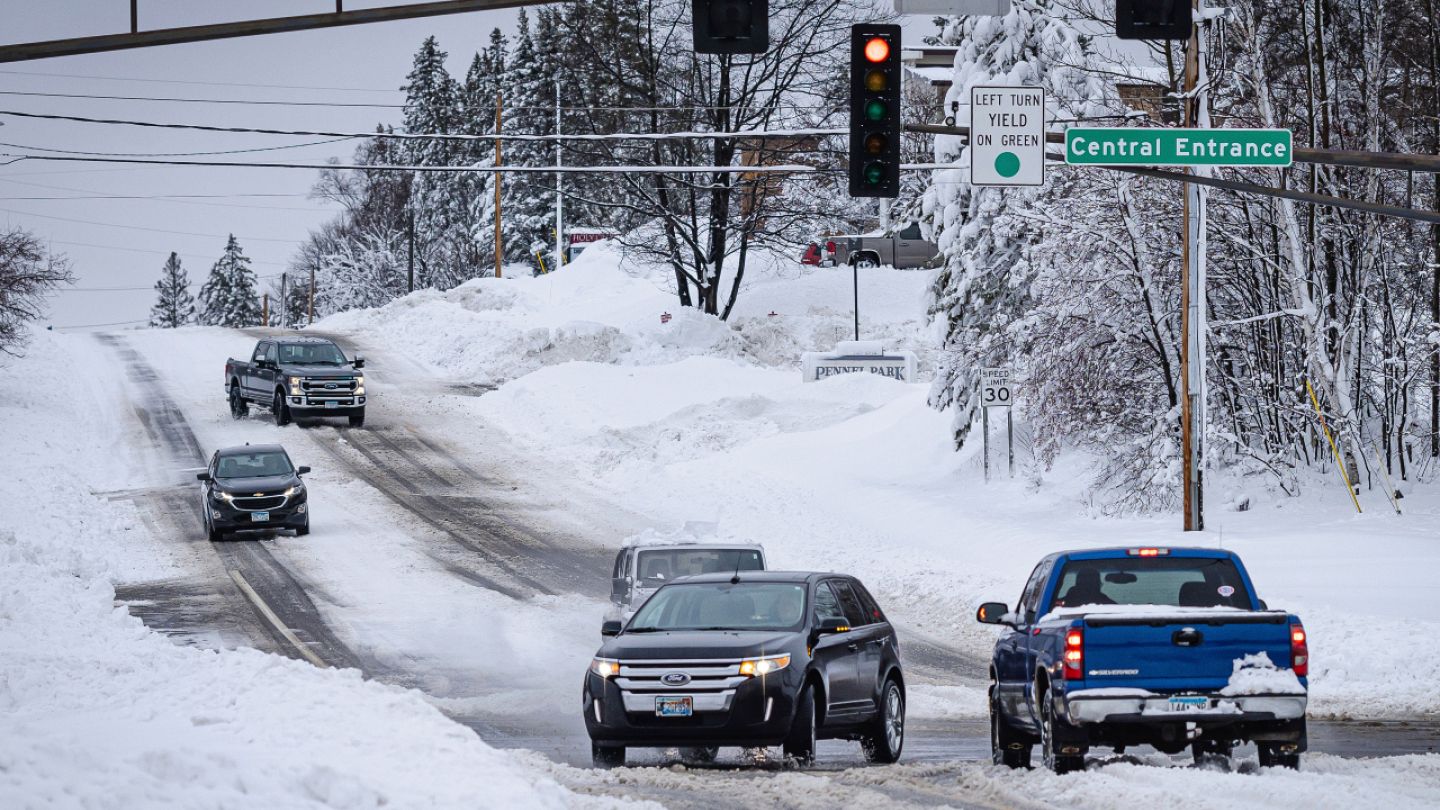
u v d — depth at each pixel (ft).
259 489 304.09
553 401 499.92
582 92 631.15
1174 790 93.25
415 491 372.17
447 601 248.93
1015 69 356.79
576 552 302.04
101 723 103.19
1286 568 240.73
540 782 89.25
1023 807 93.91
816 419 454.40
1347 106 317.01
